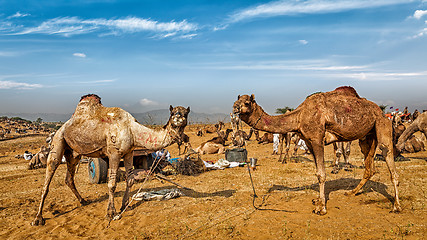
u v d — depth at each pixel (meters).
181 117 6.41
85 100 6.74
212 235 5.18
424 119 12.05
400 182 8.33
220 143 20.53
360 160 13.91
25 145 41.09
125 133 6.43
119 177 10.90
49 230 5.88
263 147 22.72
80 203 7.71
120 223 6.02
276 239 4.88
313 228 5.25
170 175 11.57
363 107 6.35
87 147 6.60
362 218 5.64
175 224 5.80
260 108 6.36
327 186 8.36
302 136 6.56
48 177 6.48
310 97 6.59
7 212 7.09
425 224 5.16
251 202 7.08
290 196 7.47
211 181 10.10
